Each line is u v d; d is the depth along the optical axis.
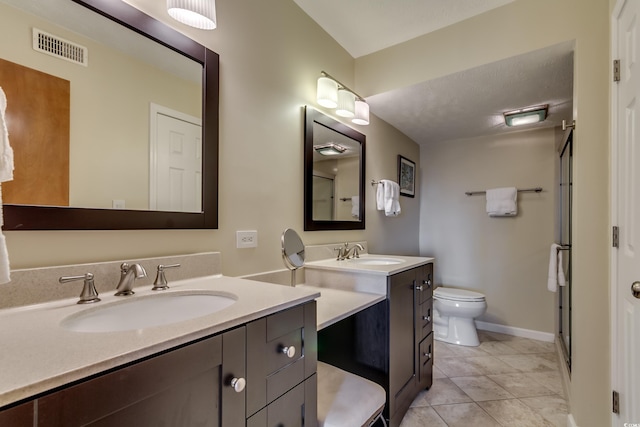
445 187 3.50
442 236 3.50
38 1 0.88
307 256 1.86
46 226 0.87
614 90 1.45
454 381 2.15
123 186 1.04
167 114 1.17
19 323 0.71
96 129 0.98
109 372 0.52
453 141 3.46
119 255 1.04
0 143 0.60
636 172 1.20
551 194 2.93
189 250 1.24
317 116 1.95
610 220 1.48
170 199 1.17
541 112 2.51
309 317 0.97
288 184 1.75
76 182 0.93
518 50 1.76
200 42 1.29
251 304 0.85
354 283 1.65
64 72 0.92
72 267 0.90
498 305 3.17
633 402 1.21
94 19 0.99
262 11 1.61
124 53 1.05
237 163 1.45
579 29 1.61
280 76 1.71
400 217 3.15
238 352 0.73
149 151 1.11
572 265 1.71
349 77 2.31
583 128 1.59
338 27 2.03
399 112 2.62
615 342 1.42
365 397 1.17
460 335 2.82
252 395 0.77
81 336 0.62
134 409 0.55
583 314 1.58
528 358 2.52
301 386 0.93
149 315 0.98
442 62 2.01
